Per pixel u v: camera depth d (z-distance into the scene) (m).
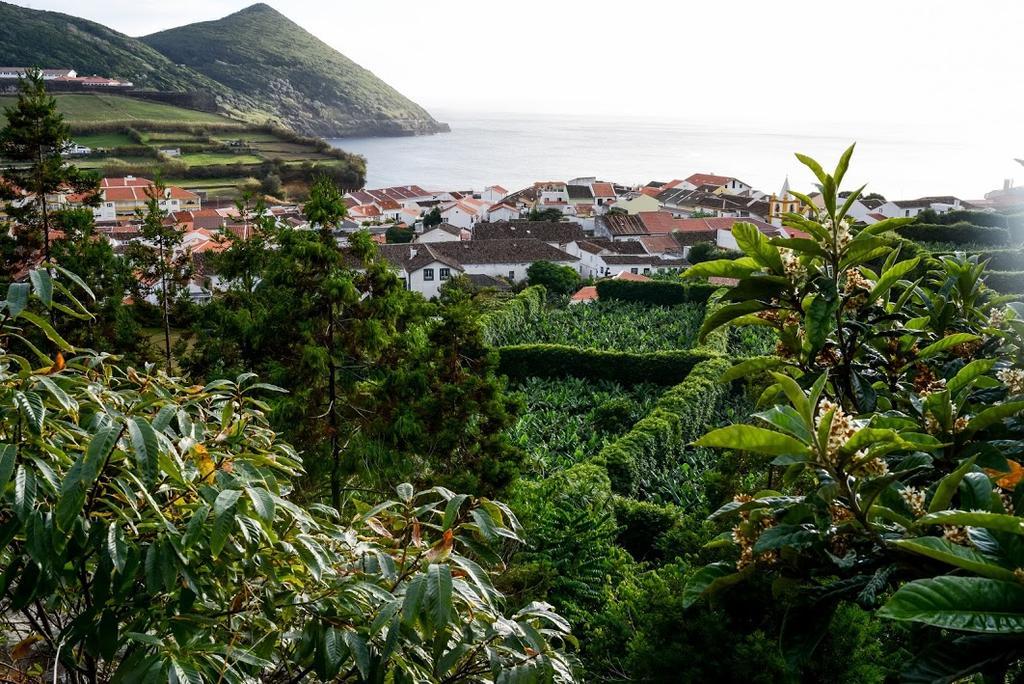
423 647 5.18
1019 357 6.65
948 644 3.68
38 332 15.81
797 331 6.02
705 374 33.94
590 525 15.97
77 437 4.77
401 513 6.11
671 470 27.12
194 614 4.68
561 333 50.00
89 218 28.25
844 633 7.71
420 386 13.83
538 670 5.05
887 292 6.73
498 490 15.04
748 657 7.79
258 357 14.58
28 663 5.84
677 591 9.15
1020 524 3.37
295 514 4.94
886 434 3.90
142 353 23.55
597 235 103.56
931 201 108.50
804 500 4.33
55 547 4.11
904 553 4.15
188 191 128.38
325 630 4.84
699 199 125.31
